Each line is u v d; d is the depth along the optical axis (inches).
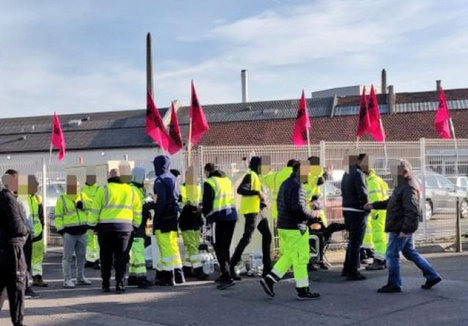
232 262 385.7
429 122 1775.3
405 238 336.5
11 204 254.5
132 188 360.5
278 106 2127.2
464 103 1941.4
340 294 336.8
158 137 546.3
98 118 2191.2
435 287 347.6
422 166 556.1
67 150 2012.8
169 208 374.0
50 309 311.4
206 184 365.1
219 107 2199.8
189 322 280.1
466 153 574.9
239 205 437.7
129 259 379.2
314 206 414.3
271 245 401.4
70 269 381.1
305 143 581.0
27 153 2036.2
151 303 324.2
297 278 323.9
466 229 580.4
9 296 259.0
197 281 392.8
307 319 282.0
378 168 538.9
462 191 584.7
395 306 304.0
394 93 2000.5
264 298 332.2
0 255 255.3
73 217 380.2
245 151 561.6
